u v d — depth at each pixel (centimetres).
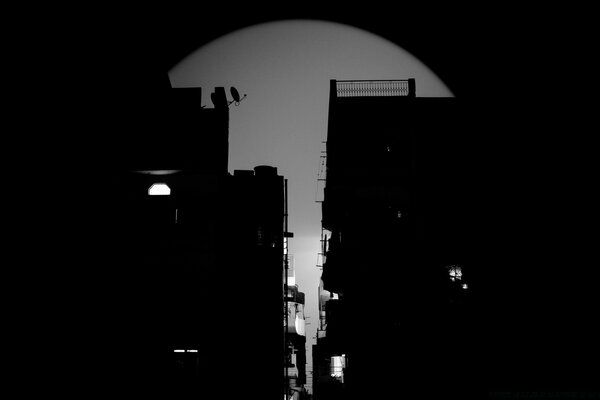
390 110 3088
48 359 2197
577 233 2597
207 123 2688
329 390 3669
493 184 2809
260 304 2747
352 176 3005
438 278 2728
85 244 2445
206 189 2625
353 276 2908
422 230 2819
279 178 2983
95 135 2548
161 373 2411
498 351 2516
